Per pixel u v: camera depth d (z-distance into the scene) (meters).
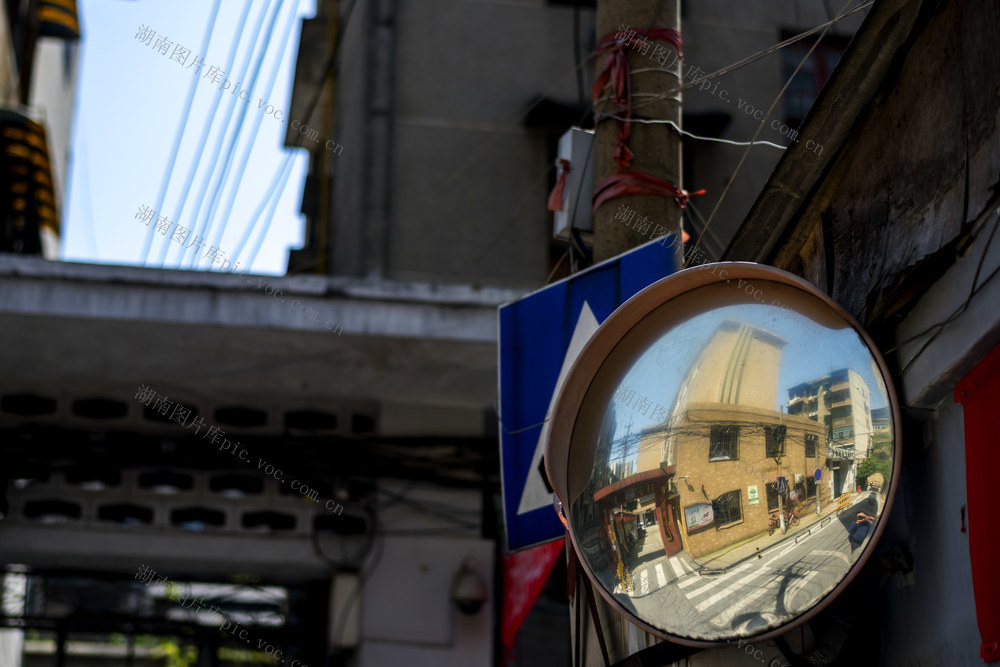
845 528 3.36
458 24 13.20
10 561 10.54
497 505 10.77
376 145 12.52
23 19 17.38
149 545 10.33
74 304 9.20
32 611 12.38
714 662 3.68
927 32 3.62
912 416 3.61
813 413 3.51
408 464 10.45
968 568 3.25
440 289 9.74
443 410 10.88
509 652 10.27
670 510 3.73
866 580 3.63
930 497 3.53
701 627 3.54
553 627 11.87
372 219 12.23
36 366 10.15
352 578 10.43
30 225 14.02
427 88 12.86
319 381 10.50
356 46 13.66
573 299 4.91
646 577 3.71
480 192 12.51
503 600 10.26
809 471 3.48
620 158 4.92
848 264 4.23
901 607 3.66
